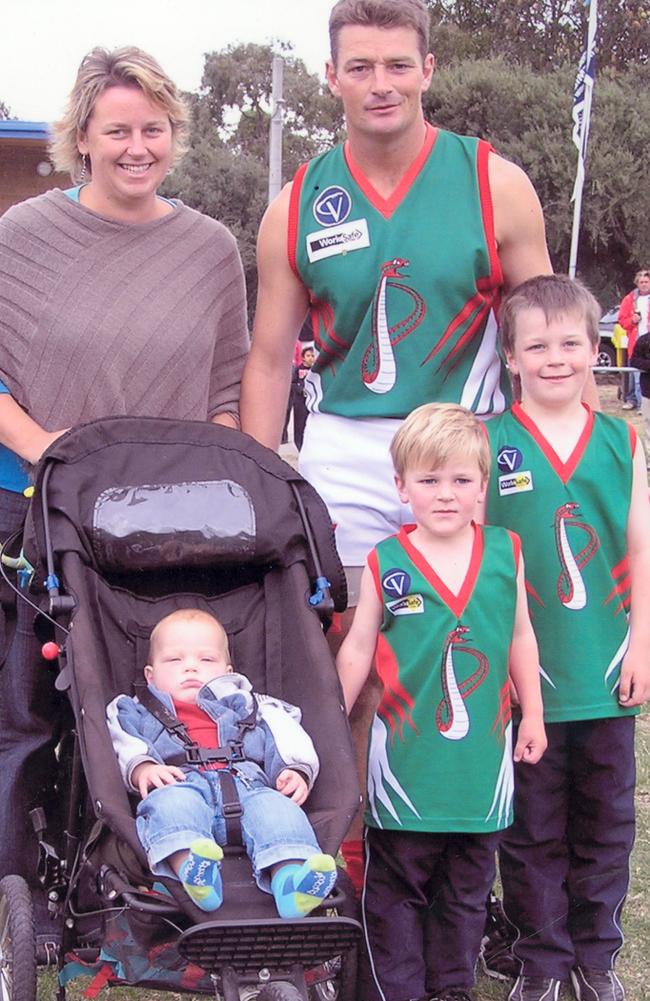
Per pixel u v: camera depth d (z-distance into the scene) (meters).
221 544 3.34
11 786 3.47
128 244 3.75
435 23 43.94
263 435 4.00
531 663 3.38
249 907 2.64
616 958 3.68
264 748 3.02
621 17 42.66
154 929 2.67
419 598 3.28
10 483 3.72
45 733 3.50
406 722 3.28
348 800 2.80
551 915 3.50
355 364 3.72
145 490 3.37
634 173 33.78
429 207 3.60
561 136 34.06
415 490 3.29
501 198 3.60
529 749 3.35
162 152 3.68
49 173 18.19
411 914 3.35
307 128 51.06
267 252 3.82
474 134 35.25
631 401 20.08
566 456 3.45
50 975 3.66
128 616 3.37
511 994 3.53
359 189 3.63
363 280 3.63
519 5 43.34
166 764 2.96
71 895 2.86
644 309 19.94
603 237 34.03
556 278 3.50
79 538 3.26
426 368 3.66
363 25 3.45
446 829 3.23
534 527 3.45
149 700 3.15
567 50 43.47
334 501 3.79
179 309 3.75
